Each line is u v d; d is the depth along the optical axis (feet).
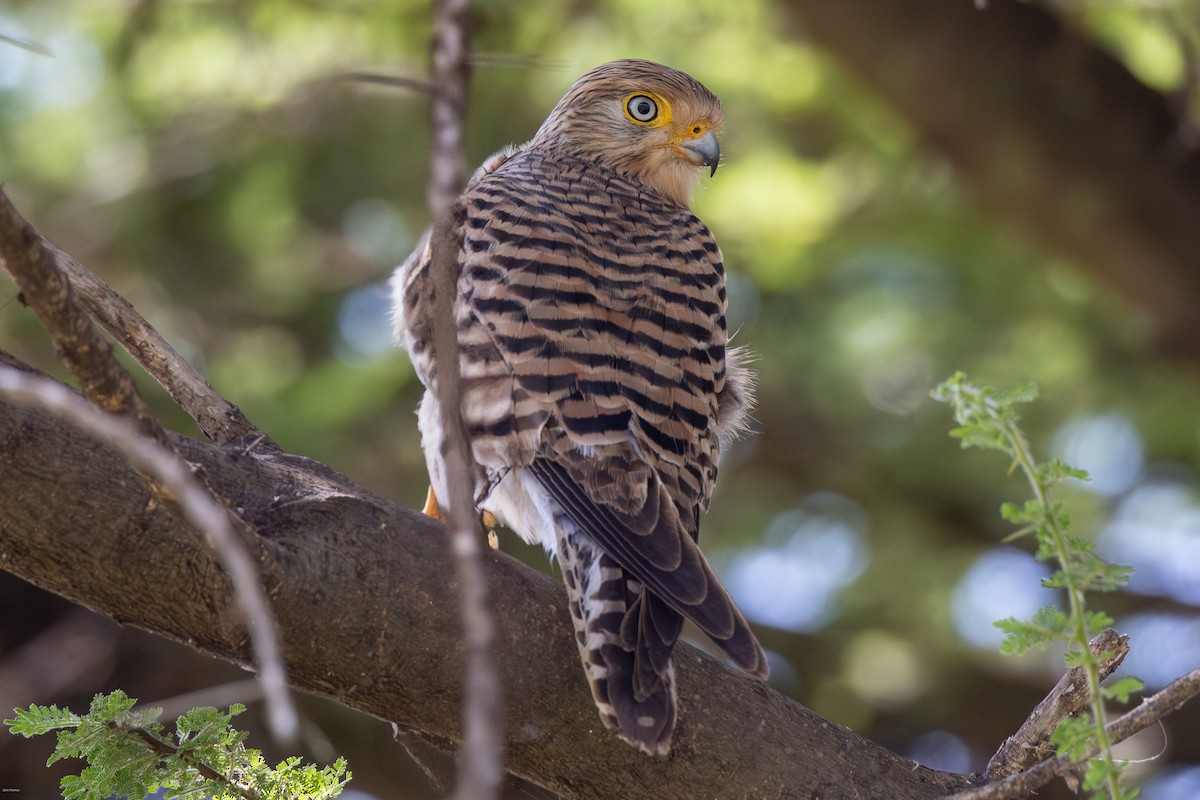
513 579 17.38
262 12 41.37
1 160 43.60
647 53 42.93
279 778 16.72
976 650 44.62
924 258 44.65
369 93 42.09
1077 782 15.11
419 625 16.61
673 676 16.30
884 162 44.24
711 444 19.76
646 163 26.53
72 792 16.17
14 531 15.55
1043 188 42.32
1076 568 13.98
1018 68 41.52
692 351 19.90
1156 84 46.01
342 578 16.28
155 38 42.01
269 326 43.68
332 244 44.91
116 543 15.64
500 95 41.37
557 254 20.25
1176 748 42.24
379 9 40.73
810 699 43.80
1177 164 42.11
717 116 26.89
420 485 39.58
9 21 43.39
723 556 44.70
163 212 43.93
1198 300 42.32
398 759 38.06
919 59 41.32
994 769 18.29
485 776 10.14
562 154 26.48
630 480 18.03
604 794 17.61
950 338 43.60
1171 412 43.34
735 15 43.11
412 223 43.98
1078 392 43.52
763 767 17.75
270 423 39.19
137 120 43.68
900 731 44.11
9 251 12.02
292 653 16.33
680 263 21.18
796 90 44.24
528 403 18.58
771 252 42.93
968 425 14.17
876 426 44.52
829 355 43.65
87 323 12.64
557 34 41.73
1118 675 40.04
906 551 45.34
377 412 40.37
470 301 19.69
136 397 13.16
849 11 41.04
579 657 17.30
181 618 16.06
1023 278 44.14
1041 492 14.01
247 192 44.06
